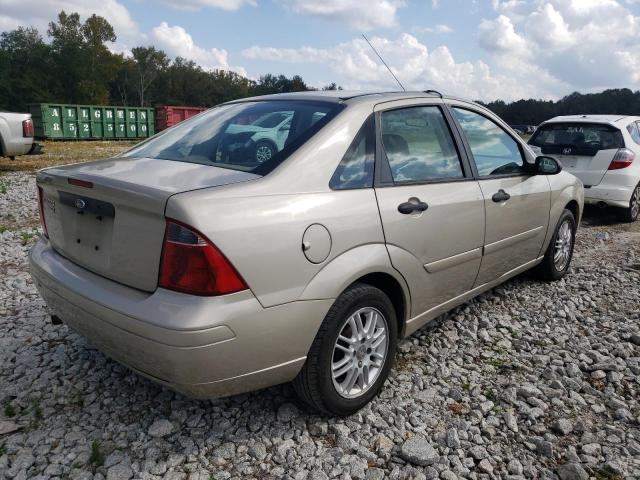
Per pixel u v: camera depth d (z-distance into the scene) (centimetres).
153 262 230
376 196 285
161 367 228
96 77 8069
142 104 10325
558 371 345
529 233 433
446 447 267
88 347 358
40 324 392
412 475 248
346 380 282
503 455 264
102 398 301
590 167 795
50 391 307
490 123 403
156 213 224
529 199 421
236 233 227
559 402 306
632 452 267
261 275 233
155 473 245
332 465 253
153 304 226
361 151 290
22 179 1133
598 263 594
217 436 271
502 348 376
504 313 436
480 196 359
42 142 2430
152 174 259
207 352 222
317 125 284
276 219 239
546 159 418
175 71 11088
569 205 520
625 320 429
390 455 261
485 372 342
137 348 230
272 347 242
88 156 1684
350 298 269
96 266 259
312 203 255
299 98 325
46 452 256
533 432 283
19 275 504
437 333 395
